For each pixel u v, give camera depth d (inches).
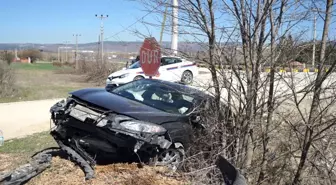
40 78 1042.1
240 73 161.2
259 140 167.2
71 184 162.9
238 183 124.3
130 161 183.6
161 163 183.8
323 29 156.9
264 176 170.4
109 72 940.0
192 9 163.2
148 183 160.2
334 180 160.2
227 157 166.2
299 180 165.9
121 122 171.3
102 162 186.5
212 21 161.5
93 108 185.9
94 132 179.9
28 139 298.5
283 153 168.7
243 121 164.2
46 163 188.5
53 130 202.1
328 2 154.9
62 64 1834.4
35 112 445.4
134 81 243.0
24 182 169.9
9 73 640.4
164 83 228.7
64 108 196.9
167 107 206.2
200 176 158.9
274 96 160.1
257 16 155.8
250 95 160.4
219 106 171.0
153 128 175.3
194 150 186.9
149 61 230.2
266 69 158.9
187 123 194.5
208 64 165.5
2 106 487.2
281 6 156.6
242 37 158.7
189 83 196.4
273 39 157.6
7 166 204.2
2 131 337.7
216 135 171.9
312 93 156.9
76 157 184.4
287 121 163.0
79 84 910.4
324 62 154.7
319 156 161.6
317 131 156.9
